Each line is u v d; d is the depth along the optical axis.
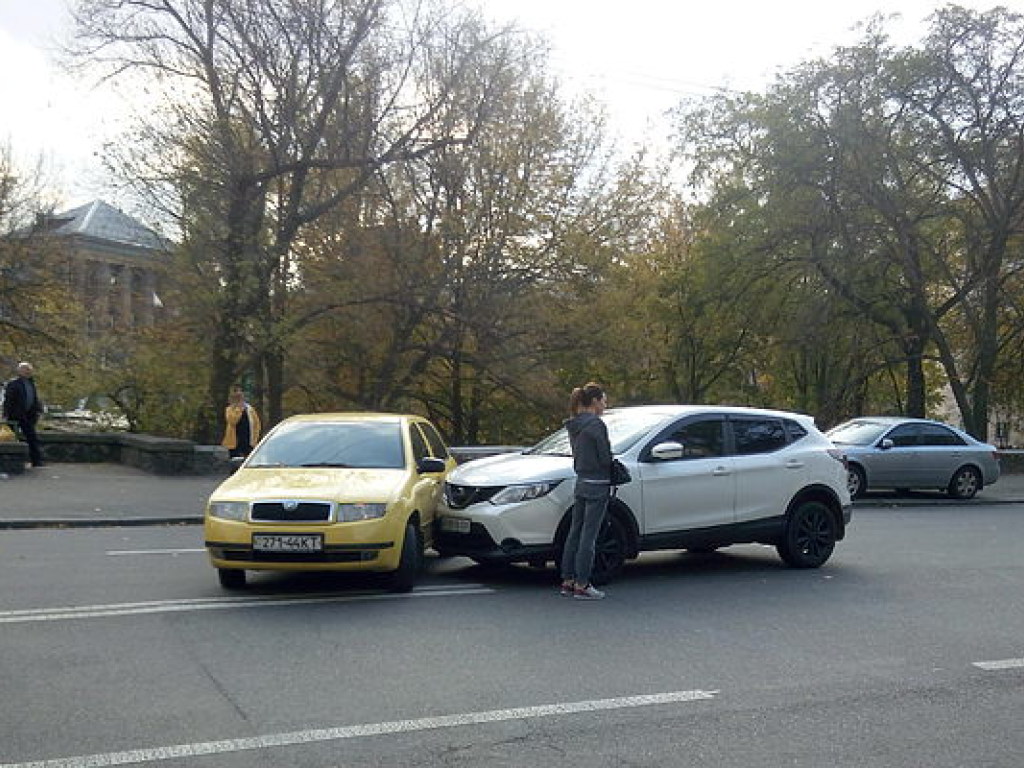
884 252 31.42
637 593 9.11
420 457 9.94
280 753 4.79
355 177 27.34
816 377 40.97
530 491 9.11
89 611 7.79
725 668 6.51
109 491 15.82
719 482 10.06
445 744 4.96
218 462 18.64
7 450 17.55
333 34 25.05
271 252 25.47
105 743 4.87
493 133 29.36
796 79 31.73
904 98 30.62
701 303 36.75
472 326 29.84
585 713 5.49
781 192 32.09
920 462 20.33
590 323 31.55
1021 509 19.34
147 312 29.94
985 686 6.21
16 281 33.28
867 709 5.69
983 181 31.95
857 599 9.02
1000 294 32.41
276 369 29.75
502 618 7.85
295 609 8.02
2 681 5.88
